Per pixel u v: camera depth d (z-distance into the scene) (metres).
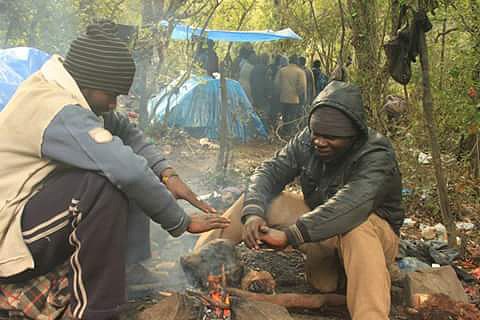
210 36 10.52
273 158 3.57
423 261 4.47
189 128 9.63
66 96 2.48
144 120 6.80
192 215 2.72
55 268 2.53
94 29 2.61
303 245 3.52
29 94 2.47
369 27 6.04
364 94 6.00
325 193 3.33
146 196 2.47
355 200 3.05
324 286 3.52
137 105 7.22
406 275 3.59
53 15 6.16
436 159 4.64
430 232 5.41
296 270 3.93
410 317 3.38
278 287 3.69
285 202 3.48
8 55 3.96
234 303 2.98
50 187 2.45
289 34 10.81
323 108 3.13
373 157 3.18
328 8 10.09
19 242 2.42
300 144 3.49
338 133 3.12
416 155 6.15
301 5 10.90
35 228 2.42
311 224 3.02
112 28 2.65
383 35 6.10
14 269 2.42
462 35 6.11
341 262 3.32
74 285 2.42
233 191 5.05
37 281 2.51
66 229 2.43
